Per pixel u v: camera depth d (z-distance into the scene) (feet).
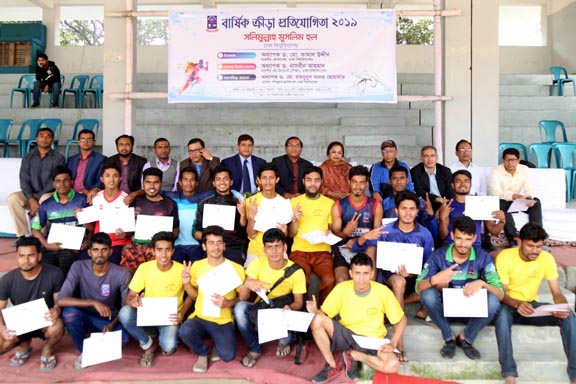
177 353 12.24
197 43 18.52
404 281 12.25
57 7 41.01
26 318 11.07
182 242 14.65
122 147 17.25
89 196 15.49
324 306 11.46
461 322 12.54
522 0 40.91
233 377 11.09
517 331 12.28
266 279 12.07
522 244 11.46
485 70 20.03
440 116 19.61
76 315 11.62
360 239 13.03
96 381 10.87
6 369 11.33
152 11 19.12
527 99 32.68
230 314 11.88
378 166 17.38
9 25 39.34
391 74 18.57
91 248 11.61
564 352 11.72
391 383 10.93
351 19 18.47
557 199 19.63
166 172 18.44
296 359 11.69
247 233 13.91
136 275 11.98
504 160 17.34
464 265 11.90
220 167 14.35
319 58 18.54
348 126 28.53
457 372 11.28
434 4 19.35
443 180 16.85
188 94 18.63
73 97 35.06
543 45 41.24
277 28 18.43
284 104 31.40
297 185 17.28
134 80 19.95
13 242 18.12
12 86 35.35
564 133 27.81
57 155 17.60
